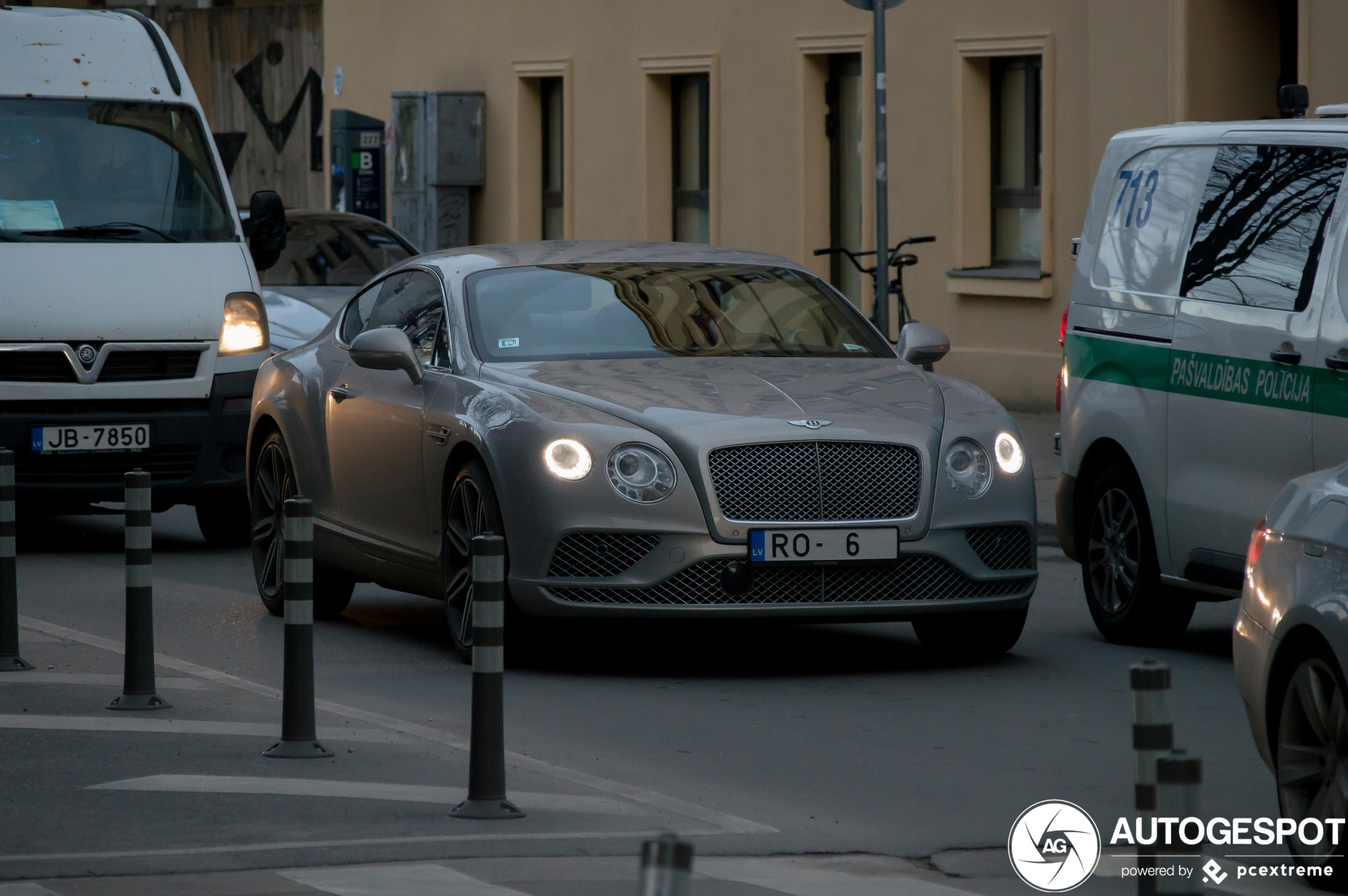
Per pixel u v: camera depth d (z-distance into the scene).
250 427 30.56
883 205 38.78
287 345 45.44
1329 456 22.42
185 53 94.06
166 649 26.05
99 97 38.47
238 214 38.31
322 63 87.38
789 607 22.86
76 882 14.77
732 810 17.50
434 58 75.75
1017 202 54.44
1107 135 49.41
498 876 14.99
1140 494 25.89
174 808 17.11
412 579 26.38
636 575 22.84
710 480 22.80
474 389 24.78
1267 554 15.96
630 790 17.97
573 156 69.25
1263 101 47.78
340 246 49.91
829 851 16.09
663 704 22.17
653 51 65.25
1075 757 19.58
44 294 35.16
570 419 23.33
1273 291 23.62
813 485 23.02
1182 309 25.12
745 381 24.48
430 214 73.44
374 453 26.73
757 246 61.69
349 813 16.98
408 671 24.42
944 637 25.20
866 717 21.50
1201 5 46.94
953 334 55.19
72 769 18.58
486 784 16.97
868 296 57.78
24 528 40.00
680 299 26.69
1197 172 25.67
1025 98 54.00
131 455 35.56
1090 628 27.72
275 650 26.09
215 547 37.50
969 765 19.23
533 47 70.75
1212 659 25.09
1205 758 19.52
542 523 23.00
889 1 38.34
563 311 26.25
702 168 65.31
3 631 23.91
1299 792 15.40
